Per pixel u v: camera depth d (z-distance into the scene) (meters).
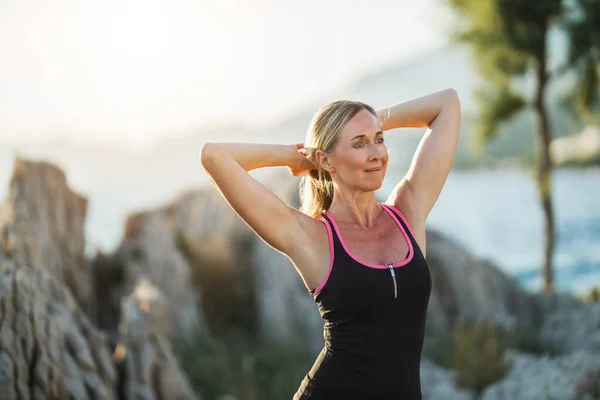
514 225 35.22
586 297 12.64
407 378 2.57
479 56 14.45
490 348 8.74
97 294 8.86
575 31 13.61
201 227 12.18
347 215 2.72
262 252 11.52
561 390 7.20
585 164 58.25
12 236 5.15
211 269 11.27
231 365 9.56
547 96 14.90
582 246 27.09
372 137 2.65
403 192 2.93
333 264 2.59
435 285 11.84
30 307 4.08
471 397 8.35
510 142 75.12
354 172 2.64
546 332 10.23
